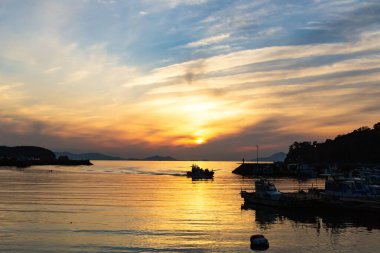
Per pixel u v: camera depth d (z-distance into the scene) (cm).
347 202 6981
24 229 5331
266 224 6006
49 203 8056
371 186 7612
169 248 4441
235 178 19100
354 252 4466
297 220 6438
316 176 18600
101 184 14100
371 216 6800
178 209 7419
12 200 8531
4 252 4241
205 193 10850
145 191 11369
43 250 4322
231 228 5606
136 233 5153
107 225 5666
